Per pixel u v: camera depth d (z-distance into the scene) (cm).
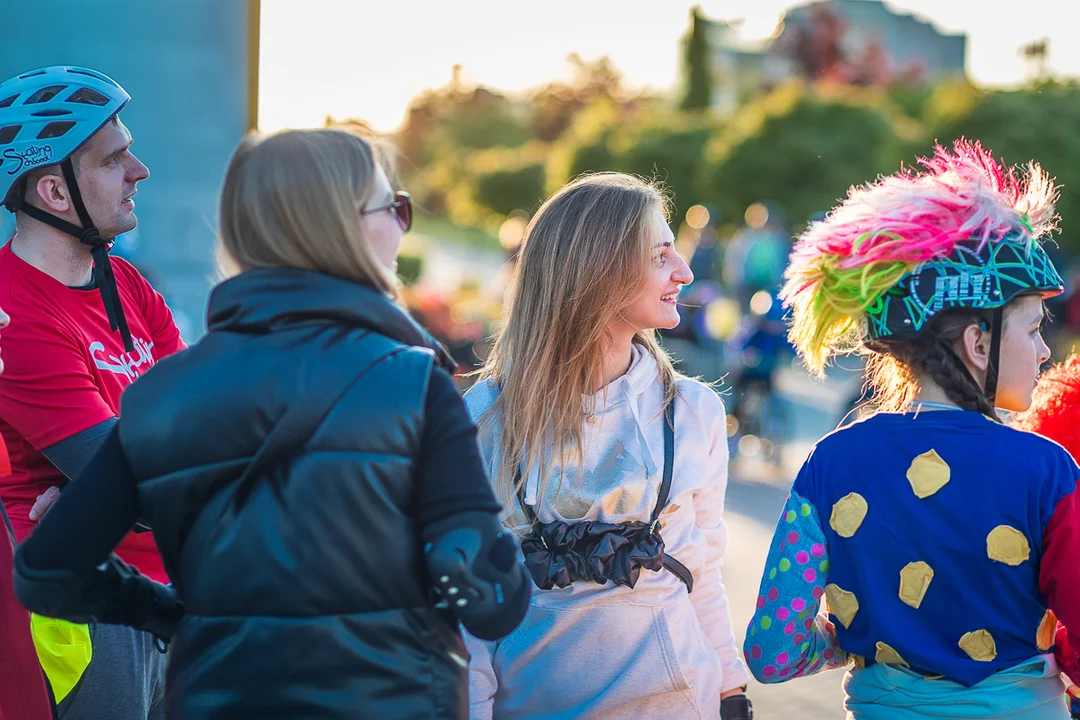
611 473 229
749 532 714
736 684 245
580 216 232
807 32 5766
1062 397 221
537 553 226
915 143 3027
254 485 160
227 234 172
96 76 254
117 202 255
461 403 168
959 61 5875
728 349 1157
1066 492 184
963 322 192
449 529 159
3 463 223
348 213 169
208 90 566
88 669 241
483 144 7619
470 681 226
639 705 227
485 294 2222
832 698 442
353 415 159
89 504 164
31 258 248
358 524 158
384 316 167
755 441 1039
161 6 556
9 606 206
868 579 194
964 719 187
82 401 240
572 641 227
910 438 194
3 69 542
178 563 167
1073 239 2620
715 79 4938
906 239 191
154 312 285
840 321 209
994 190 194
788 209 2983
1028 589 187
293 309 164
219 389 161
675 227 3362
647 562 223
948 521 188
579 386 231
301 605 158
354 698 158
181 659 164
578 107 7562
